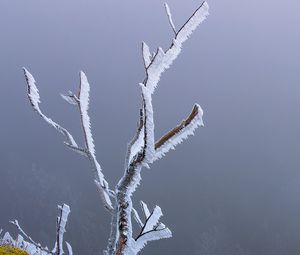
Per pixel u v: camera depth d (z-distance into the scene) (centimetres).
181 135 170
